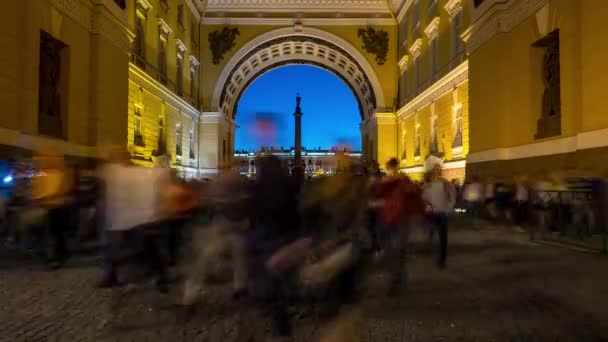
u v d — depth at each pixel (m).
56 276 7.87
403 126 37.06
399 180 6.96
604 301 6.15
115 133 17.91
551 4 14.04
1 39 11.66
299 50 42.94
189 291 5.99
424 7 31.34
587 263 8.82
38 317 5.57
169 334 4.99
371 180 9.12
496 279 7.50
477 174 17.78
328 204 4.41
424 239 12.30
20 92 12.45
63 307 6.00
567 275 7.77
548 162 14.09
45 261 9.15
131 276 7.78
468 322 5.33
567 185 11.66
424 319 5.44
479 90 18.64
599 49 11.68
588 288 6.86
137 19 24.97
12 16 12.05
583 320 5.36
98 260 9.37
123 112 18.69
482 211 17.28
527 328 5.11
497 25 16.91
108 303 6.18
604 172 11.09
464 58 23.67
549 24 14.19
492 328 5.12
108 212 6.61
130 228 6.53
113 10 17.25
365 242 10.93
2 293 6.70
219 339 4.83
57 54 14.64
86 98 16.12
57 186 8.68
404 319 5.44
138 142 24.33
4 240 10.38
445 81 26.20
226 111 43.47
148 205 6.58
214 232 5.97
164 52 29.88
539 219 12.15
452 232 13.97
